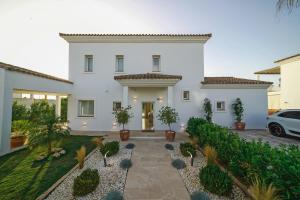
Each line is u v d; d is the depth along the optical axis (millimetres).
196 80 15672
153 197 4730
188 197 4734
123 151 9172
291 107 19188
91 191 4887
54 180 5727
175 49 15797
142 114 15406
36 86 10797
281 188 3576
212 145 7641
